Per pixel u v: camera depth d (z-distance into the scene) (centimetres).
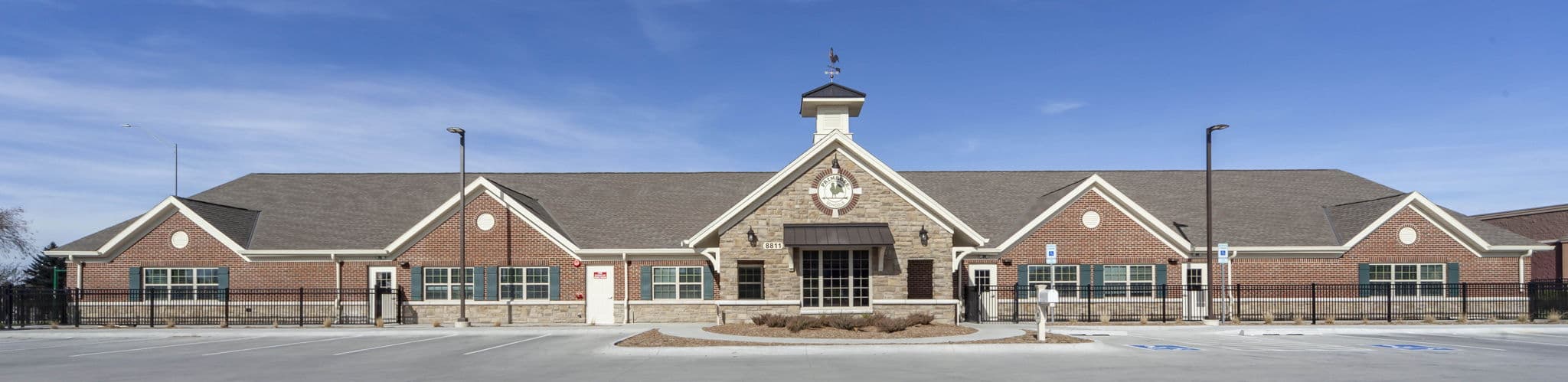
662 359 1850
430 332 2666
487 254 3123
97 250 3136
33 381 1589
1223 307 2912
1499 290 3197
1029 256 3158
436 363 1809
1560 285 3148
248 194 3616
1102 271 3158
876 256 2786
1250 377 1515
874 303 2755
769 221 2811
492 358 1908
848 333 2234
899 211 2817
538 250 3127
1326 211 3528
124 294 3123
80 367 1795
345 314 3109
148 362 1881
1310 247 3194
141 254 3144
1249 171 3938
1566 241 4031
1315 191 3706
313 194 3622
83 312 3112
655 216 3422
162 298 3127
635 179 3844
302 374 1636
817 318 2362
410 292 3116
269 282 3144
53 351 2189
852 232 2752
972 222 3375
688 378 1541
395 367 1731
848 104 3288
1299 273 3216
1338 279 3216
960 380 1491
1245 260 3216
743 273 2931
